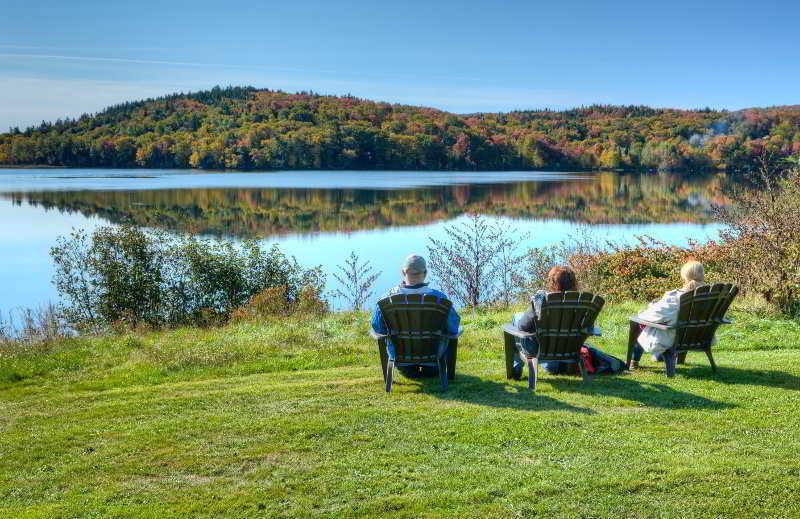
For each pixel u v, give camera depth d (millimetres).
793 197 10625
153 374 7312
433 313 5844
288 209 47875
